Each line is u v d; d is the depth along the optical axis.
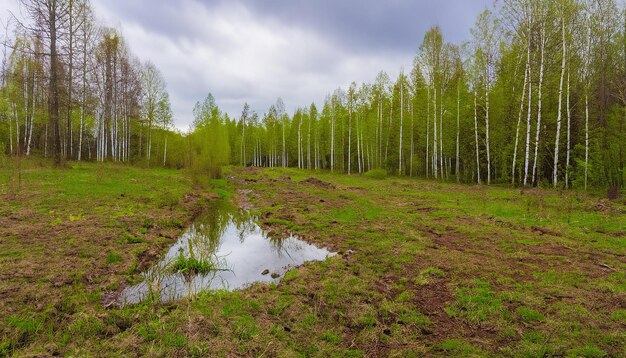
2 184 12.59
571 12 20.28
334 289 5.51
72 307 4.56
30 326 3.90
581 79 23.61
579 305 4.86
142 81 32.41
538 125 20.58
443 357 3.67
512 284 5.70
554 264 6.77
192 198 15.35
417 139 35.69
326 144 47.12
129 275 5.97
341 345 3.91
